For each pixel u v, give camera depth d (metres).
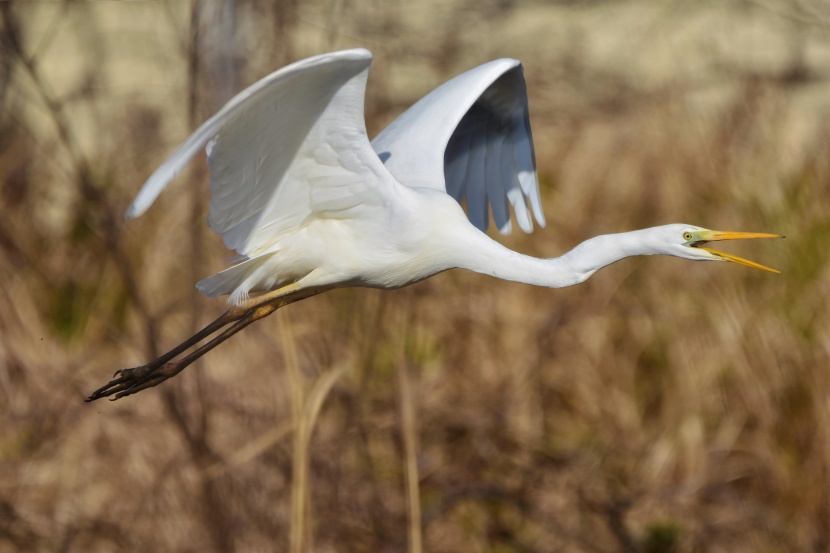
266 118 6.75
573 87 15.50
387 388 11.46
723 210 13.62
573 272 7.93
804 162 14.09
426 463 11.41
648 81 15.85
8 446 11.42
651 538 11.36
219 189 7.15
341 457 11.13
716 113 15.20
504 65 8.69
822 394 11.81
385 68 13.25
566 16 16.44
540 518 11.40
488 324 12.45
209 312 11.71
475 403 11.92
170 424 11.12
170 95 13.70
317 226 7.79
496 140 9.18
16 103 13.91
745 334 12.38
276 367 11.26
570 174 14.40
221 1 12.33
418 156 8.40
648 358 12.61
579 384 12.33
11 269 13.26
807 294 12.63
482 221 9.28
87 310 12.98
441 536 11.27
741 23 17.31
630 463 11.91
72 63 15.04
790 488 11.60
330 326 11.60
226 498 10.70
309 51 13.09
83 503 10.99
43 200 14.12
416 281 8.06
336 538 10.84
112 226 11.90
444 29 14.34
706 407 12.16
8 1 12.10
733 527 11.40
